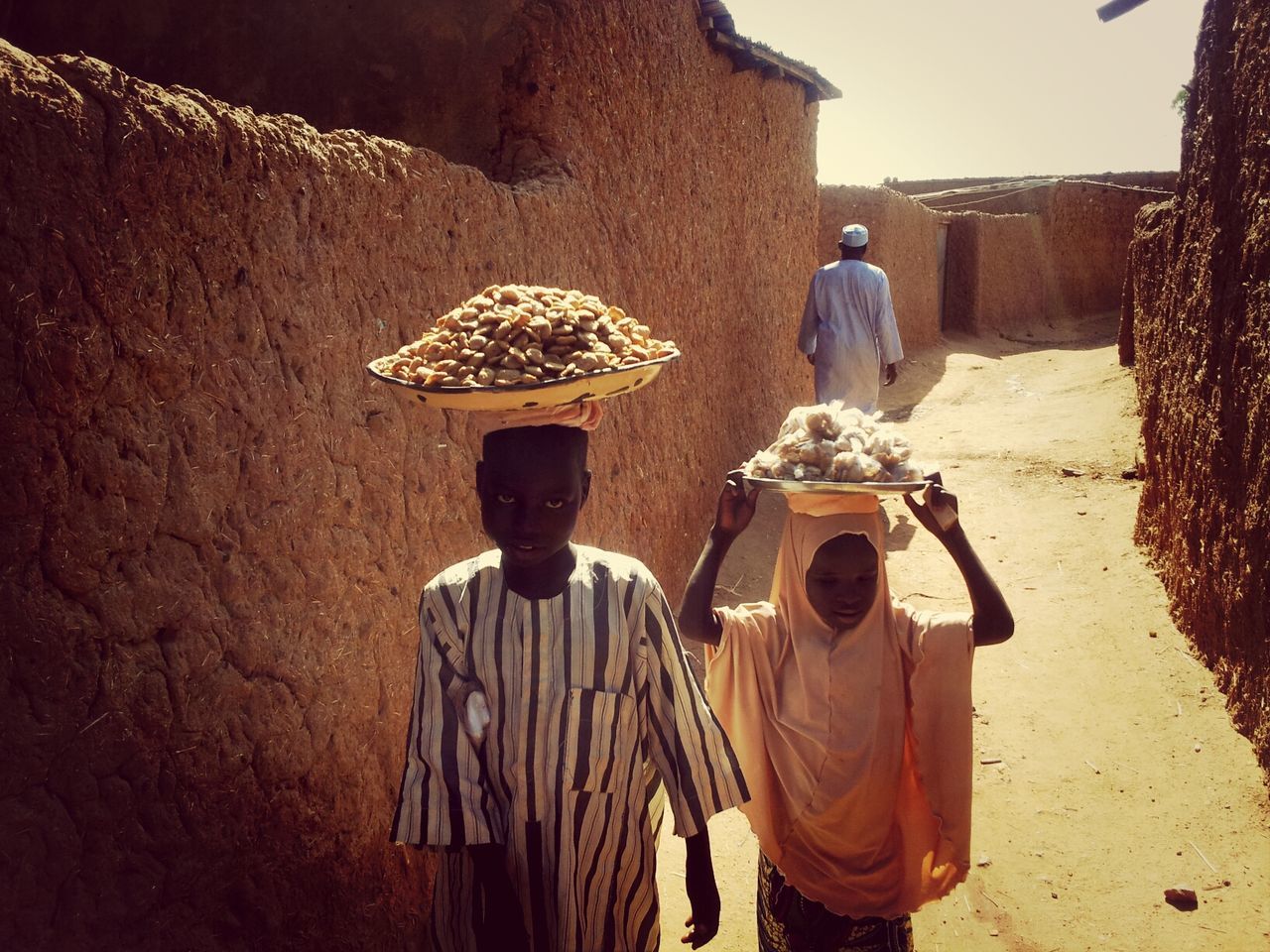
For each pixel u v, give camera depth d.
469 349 1.83
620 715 2.06
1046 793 4.18
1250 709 4.29
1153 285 7.54
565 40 4.78
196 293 2.29
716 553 2.66
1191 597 5.29
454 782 1.99
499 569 2.10
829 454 2.46
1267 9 4.31
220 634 2.37
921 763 2.61
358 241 2.96
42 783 1.93
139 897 2.13
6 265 1.82
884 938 2.69
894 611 2.65
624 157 5.47
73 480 1.98
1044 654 5.44
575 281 4.71
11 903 1.86
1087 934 3.34
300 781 2.65
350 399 2.91
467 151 4.86
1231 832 3.80
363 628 2.95
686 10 6.39
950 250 20.50
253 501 2.49
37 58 1.98
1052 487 8.34
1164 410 6.22
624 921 2.20
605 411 5.05
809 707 2.58
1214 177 5.13
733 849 3.95
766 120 8.35
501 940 2.01
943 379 15.12
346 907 2.82
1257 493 4.19
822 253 15.43
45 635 1.93
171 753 2.22
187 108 2.26
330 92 5.10
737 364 7.84
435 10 4.86
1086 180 23.56
